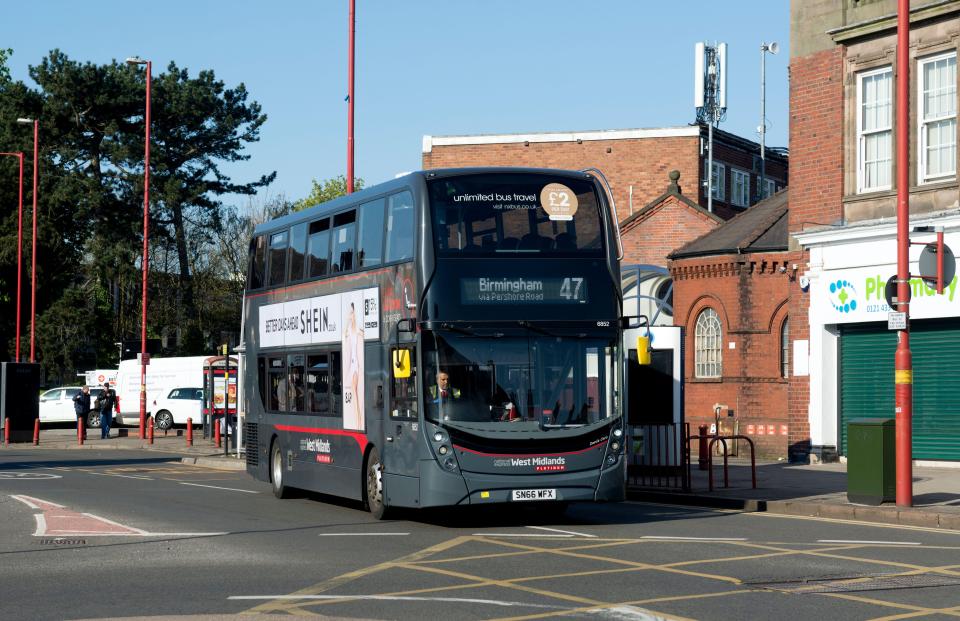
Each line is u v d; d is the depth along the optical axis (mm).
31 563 12711
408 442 16359
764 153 60344
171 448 39594
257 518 17828
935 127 25406
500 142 58875
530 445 16000
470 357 16078
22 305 71438
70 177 69125
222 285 80062
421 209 16344
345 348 18750
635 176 57375
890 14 26062
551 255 16562
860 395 27000
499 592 10680
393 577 11633
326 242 19875
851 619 9375
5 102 71062
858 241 26531
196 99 72188
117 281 73438
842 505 18109
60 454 38625
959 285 24266
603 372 16500
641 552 13484
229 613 9617
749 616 9500
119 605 10070
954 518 16328
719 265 36281
